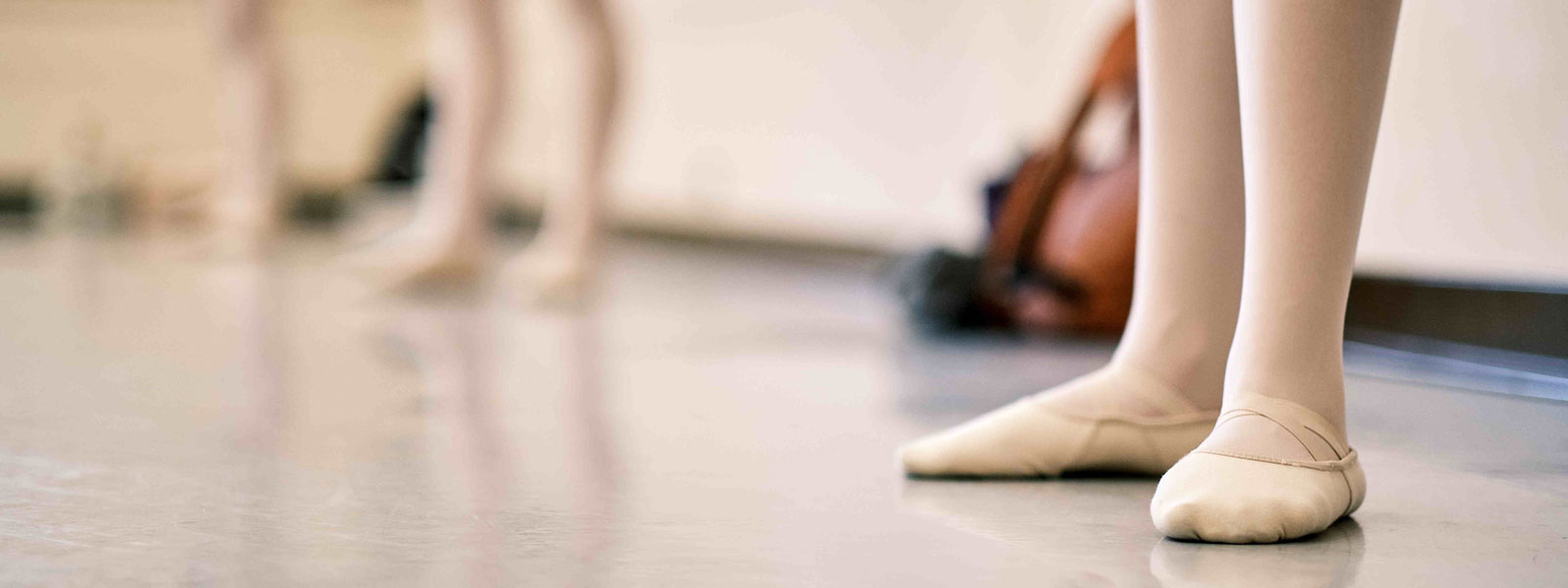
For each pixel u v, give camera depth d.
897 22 3.29
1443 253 1.65
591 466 0.89
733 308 2.38
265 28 3.06
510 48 2.32
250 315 2.00
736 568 0.62
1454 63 1.65
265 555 0.63
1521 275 1.51
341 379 1.34
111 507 0.74
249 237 3.12
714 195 4.30
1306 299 0.73
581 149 2.31
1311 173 0.72
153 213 4.86
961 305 1.94
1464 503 0.80
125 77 5.45
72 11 5.36
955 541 0.69
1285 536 0.69
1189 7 0.87
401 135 4.91
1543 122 1.50
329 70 5.64
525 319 2.05
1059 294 1.94
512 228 5.57
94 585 0.57
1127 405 0.90
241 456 0.91
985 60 2.94
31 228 4.60
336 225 5.38
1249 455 0.72
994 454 0.88
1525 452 1.00
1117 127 2.34
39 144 5.39
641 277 3.17
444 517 0.72
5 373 1.34
